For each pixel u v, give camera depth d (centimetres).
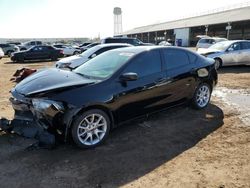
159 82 553
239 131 548
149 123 585
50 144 443
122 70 507
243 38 5531
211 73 682
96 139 478
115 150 464
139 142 495
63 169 404
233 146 481
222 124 586
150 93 539
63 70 565
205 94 688
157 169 406
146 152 458
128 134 529
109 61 548
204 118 621
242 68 1498
